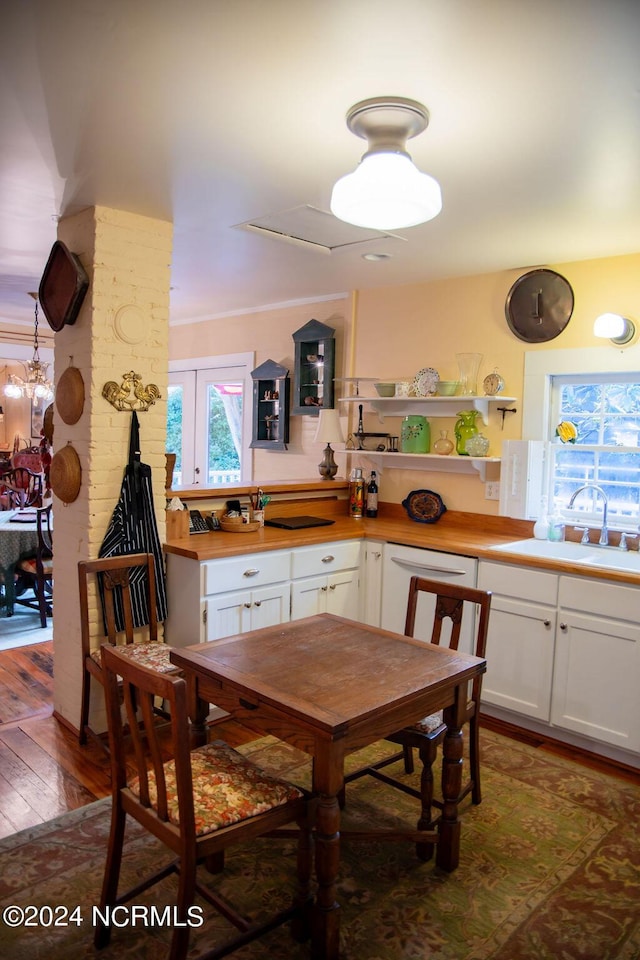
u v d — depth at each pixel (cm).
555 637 302
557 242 314
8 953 178
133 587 305
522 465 359
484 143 208
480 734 317
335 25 149
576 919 195
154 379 307
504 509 369
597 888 209
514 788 268
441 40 154
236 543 324
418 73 169
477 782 253
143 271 298
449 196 255
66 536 309
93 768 276
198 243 334
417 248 332
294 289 450
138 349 300
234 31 152
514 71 167
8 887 203
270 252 349
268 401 523
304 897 184
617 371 332
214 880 209
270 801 175
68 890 202
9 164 236
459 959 179
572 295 346
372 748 302
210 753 198
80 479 297
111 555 295
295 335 485
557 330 351
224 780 182
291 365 505
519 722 325
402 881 211
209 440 593
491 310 379
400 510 429
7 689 355
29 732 307
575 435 352
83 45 159
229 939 185
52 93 184
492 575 323
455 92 178
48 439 355
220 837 164
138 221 294
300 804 179
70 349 303
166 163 233
